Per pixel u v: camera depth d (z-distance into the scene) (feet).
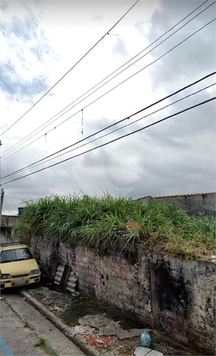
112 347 12.85
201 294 11.87
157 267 14.47
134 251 16.37
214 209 31.22
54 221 27.48
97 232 19.70
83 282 21.91
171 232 16.89
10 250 28.45
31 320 17.49
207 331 11.45
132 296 16.34
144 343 12.52
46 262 29.45
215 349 11.06
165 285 13.85
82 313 17.42
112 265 18.38
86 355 12.80
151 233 16.63
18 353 13.05
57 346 13.79
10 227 47.47
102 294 19.33
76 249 23.30
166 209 23.17
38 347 13.69
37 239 32.63
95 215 23.58
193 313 12.15
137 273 15.99
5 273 23.94
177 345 12.59
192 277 12.39
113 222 19.52
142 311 15.42
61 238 25.98
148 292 15.06
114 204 24.16
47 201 33.24
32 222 32.58
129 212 22.90
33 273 25.07
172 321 13.25
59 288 24.14
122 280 17.31
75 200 28.94
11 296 23.29
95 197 27.09
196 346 11.87
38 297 21.66
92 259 20.83
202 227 18.44
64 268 24.86
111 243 18.28
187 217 22.38
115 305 17.84
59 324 16.03
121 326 15.10
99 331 14.61
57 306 19.27
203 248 13.94
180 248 13.53
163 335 13.55
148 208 23.22
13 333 15.44
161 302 14.02
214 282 11.37
